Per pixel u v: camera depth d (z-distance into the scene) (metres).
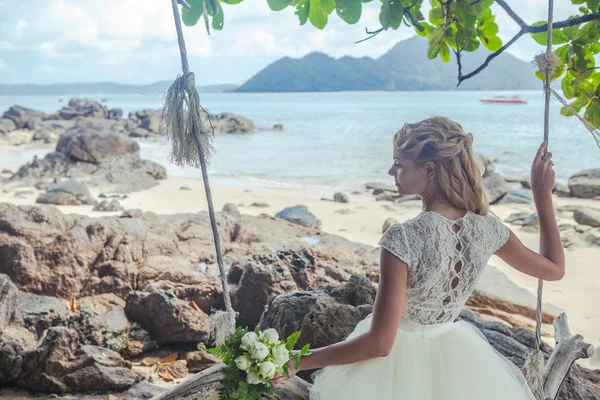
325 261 6.11
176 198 15.61
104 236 5.66
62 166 19.69
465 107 87.62
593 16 3.46
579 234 10.20
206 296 5.25
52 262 5.34
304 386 2.60
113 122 46.44
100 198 15.45
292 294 3.85
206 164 2.35
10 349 3.72
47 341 3.78
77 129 21.42
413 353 2.23
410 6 3.92
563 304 6.68
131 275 5.45
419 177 2.19
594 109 3.75
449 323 2.29
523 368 2.68
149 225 6.58
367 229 11.76
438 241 2.09
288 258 5.64
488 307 6.02
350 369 2.32
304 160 25.94
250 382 2.23
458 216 2.18
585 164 24.36
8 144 33.84
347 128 46.56
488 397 2.23
